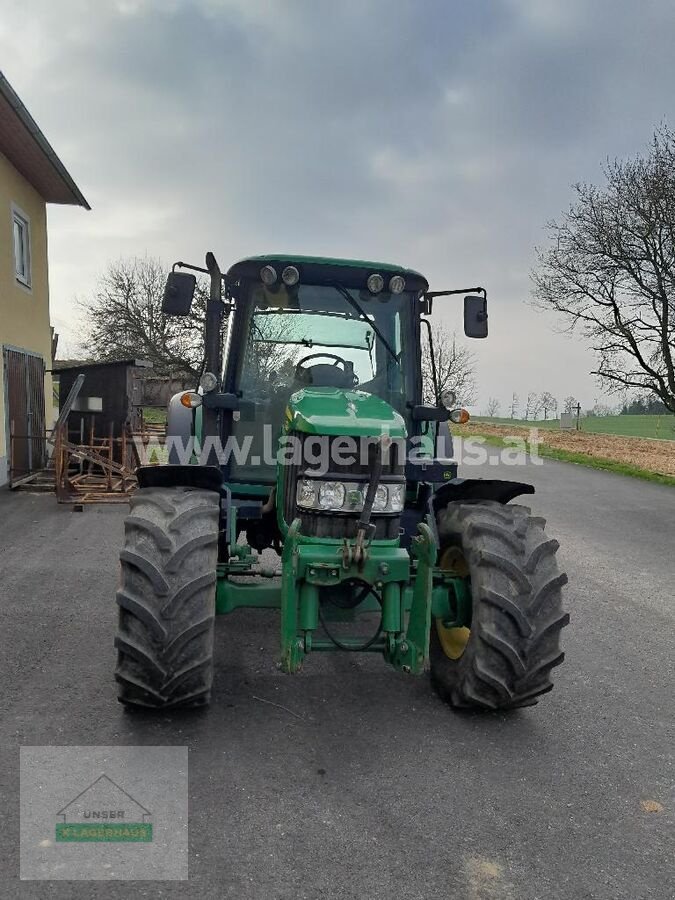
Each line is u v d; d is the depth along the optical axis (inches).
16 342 474.9
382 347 172.6
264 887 91.4
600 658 180.2
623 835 105.8
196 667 125.6
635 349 563.2
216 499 138.6
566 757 128.3
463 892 92.1
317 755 125.0
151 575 124.0
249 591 139.1
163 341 1040.2
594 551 305.3
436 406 169.3
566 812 111.0
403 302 173.0
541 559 138.0
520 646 132.8
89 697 143.5
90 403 475.2
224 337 175.8
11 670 156.3
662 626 206.8
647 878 96.4
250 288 168.4
